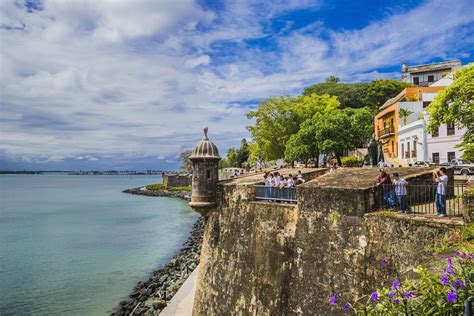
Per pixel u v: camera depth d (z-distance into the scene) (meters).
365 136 47.75
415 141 39.69
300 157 43.69
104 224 58.28
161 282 28.77
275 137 53.41
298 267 14.01
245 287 16.72
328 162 47.97
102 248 41.94
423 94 45.94
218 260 18.98
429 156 37.59
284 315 14.12
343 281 12.30
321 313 12.68
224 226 19.17
